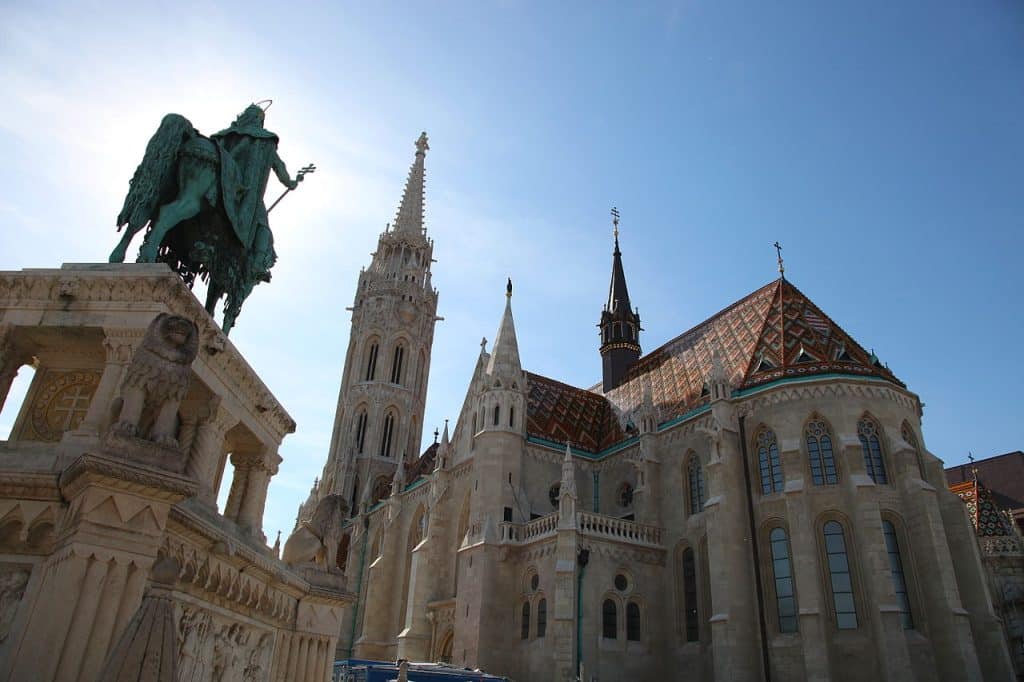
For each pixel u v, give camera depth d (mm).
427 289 109312
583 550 45500
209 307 17219
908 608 39688
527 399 61062
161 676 7590
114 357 12492
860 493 40844
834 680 38312
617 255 83812
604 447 60562
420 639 54750
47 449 11562
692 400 53688
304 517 90562
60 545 9633
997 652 38625
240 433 16578
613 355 75375
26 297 13086
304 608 16906
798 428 44719
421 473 77562
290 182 19609
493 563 49156
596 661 42938
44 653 8602
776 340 51250
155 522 9945
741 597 42219
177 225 16688
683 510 49438
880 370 46812
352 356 105312
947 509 42969
